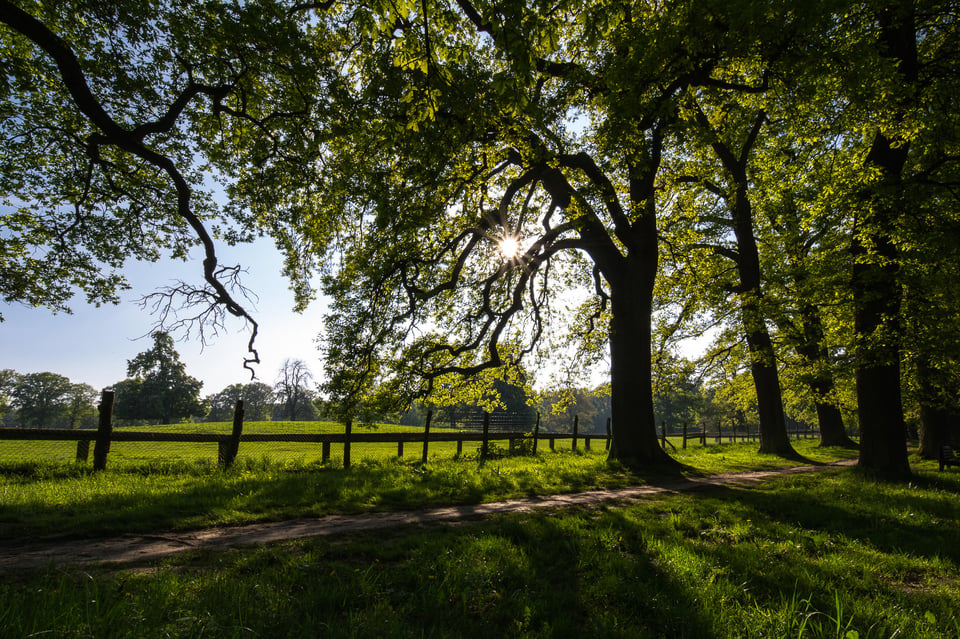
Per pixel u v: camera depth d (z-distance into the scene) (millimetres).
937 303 13414
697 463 16422
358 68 12516
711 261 21266
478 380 16766
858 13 10328
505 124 10125
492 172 13016
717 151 18422
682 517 7152
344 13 11828
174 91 13117
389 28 6195
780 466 16609
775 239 19578
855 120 11344
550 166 11680
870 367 13727
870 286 13375
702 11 8453
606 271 15602
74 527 5555
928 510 8484
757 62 9656
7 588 3338
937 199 13430
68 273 17734
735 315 20297
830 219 13414
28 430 9734
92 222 16641
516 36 5652
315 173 14484
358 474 10875
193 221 12055
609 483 11055
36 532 5344
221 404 116250
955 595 4348
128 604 3152
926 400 19734
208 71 12727
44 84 13094
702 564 4781
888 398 13547
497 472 11789
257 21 10570
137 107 13492
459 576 4129
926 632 3490
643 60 9008
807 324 19469
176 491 7879
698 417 90812
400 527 6250
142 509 6387
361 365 13109
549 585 4195
